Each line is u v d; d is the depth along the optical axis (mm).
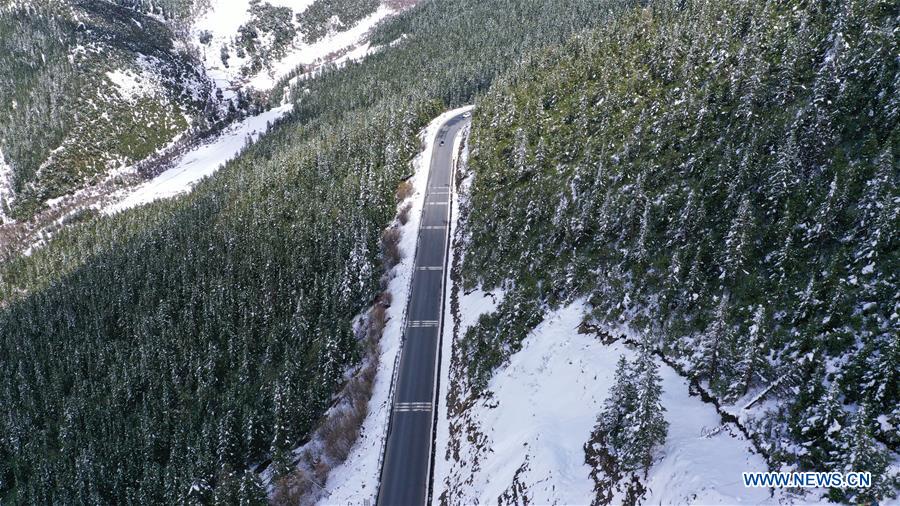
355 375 77562
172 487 68625
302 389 76750
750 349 41969
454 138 137875
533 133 99812
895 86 54500
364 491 58688
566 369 57000
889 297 41531
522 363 62094
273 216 121062
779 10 83688
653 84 89125
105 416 85250
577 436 48562
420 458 61594
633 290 59219
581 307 63344
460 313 79938
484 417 59438
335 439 67125
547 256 72938
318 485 62688
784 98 65812
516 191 88812
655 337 53281
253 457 72875
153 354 93625
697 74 83000
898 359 36875
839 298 42906
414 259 95875
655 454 41750
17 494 79188
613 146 81188
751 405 41906
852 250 46469
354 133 146875
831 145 55531
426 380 72562
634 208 65000
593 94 95750
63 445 83562
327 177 131250
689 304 53031
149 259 123375
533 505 45125
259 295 99000
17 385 98438
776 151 60250
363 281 91875
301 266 100812
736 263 51531
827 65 61500
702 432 42312
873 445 32438
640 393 41062
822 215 48312
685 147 71688
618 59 102000
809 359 41719
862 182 49938
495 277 78500
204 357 90938
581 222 70250
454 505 52594
